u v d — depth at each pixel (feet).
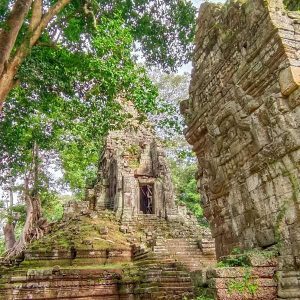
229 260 18.84
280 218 18.83
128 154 80.33
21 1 28.40
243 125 22.63
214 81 27.45
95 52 37.58
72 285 41.19
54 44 34.24
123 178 73.46
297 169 18.11
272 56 20.07
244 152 23.07
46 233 66.49
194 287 19.17
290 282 16.85
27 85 39.58
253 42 22.00
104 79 36.22
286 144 18.66
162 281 39.81
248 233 22.50
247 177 22.75
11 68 28.02
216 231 27.48
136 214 70.08
